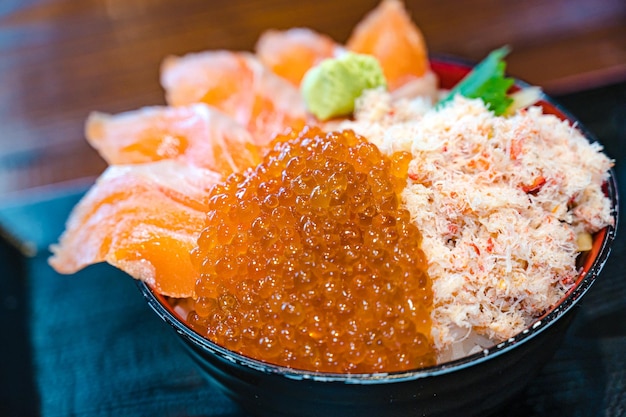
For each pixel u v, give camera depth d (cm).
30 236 39
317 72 37
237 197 30
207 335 30
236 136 34
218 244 30
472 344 30
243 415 32
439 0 48
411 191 30
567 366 32
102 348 35
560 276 30
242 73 39
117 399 33
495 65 35
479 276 29
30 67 47
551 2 47
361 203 29
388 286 28
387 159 31
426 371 27
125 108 44
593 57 43
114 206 32
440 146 31
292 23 47
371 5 48
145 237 31
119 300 37
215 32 48
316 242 29
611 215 30
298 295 29
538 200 31
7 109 45
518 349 27
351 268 29
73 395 34
